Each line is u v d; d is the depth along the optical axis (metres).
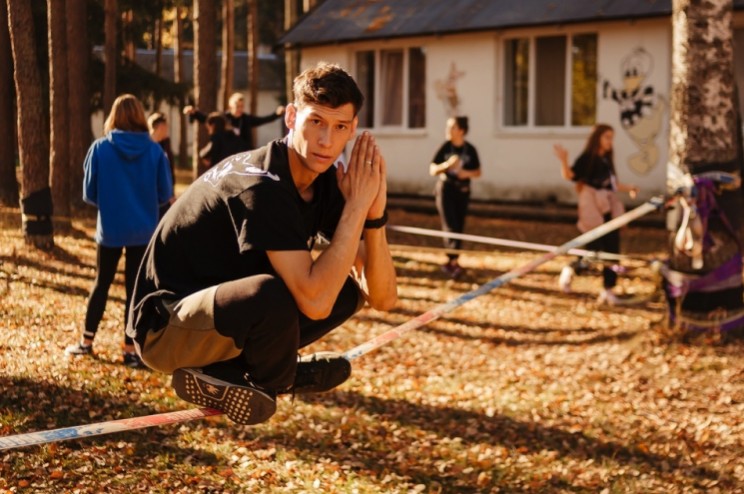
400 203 19.06
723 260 7.88
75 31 13.50
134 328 3.00
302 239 2.88
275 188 2.85
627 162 16.62
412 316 9.09
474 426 6.15
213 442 5.49
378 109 20.11
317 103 2.84
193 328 2.84
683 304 8.01
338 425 5.98
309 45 20.39
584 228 10.08
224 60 24.77
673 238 8.05
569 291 10.46
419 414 6.33
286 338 2.85
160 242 3.00
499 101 18.23
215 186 2.91
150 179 6.51
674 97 8.00
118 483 4.81
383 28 19.31
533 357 7.83
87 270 9.35
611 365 7.52
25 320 7.31
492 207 17.88
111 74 15.36
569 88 17.45
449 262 11.23
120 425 3.02
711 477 5.48
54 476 4.77
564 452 5.80
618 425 6.22
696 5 7.80
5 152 13.22
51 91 11.34
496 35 18.06
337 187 3.08
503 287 10.74
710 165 7.82
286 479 5.12
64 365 6.28
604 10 16.41
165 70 42.66
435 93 19.08
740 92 15.72
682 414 6.44
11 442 2.89
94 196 6.45
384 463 5.49
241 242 2.83
